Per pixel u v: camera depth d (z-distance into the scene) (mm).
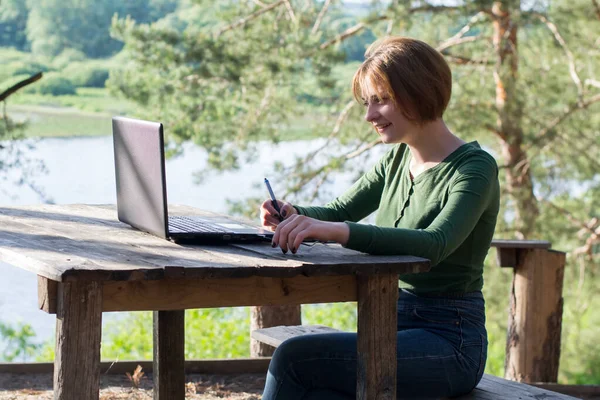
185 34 9266
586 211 10898
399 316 2908
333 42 9969
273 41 9445
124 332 8680
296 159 10188
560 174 10117
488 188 2758
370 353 2529
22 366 4707
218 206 14156
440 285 2848
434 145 2898
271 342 3896
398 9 9180
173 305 2289
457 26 9953
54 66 21500
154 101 9305
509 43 9688
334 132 10133
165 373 3488
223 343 8352
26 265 2234
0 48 21562
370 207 3357
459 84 9859
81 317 2170
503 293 10500
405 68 2789
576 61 10438
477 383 2898
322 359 2646
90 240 2572
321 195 10102
